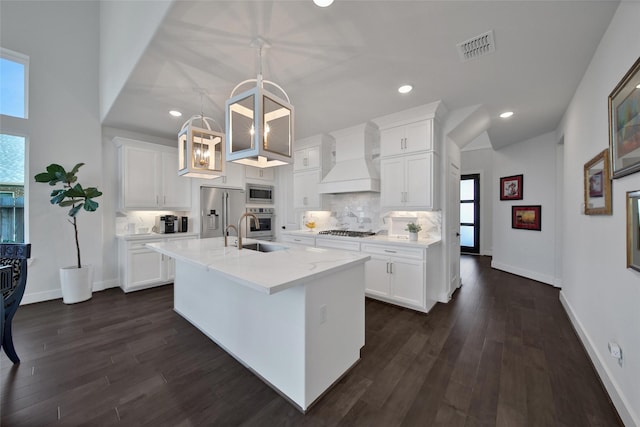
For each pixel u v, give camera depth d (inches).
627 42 61.6
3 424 57.7
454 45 78.7
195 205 177.2
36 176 120.8
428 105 121.5
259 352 75.4
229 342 87.4
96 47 151.3
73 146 142.5
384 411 62.4
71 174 127.8
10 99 128.9
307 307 63.5
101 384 71.4
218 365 80.9
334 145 181.8
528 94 111.9
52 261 137.2
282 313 68.3
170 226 167.9
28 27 131.6
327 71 92.7
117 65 113.7
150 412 61.8
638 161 55.2
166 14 64.9
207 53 81.8
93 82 149.2
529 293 148.7
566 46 79.5
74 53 143.8
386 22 68.8
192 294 108.6
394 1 61.8
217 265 70.4
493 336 98.3
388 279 129.5
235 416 60.9
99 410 62.1
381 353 87.2
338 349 73.9
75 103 143.3
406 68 91.1
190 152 83.4
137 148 156.6
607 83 73.5
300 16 66.2
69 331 102.0
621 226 65.9
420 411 62.3
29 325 107.1
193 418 60.1
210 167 87.3
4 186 128.7
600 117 79.9
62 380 72.8
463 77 97.3
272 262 74.3
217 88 104.9
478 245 274.5
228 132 70.2
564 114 131.7
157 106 123.4
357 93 110.0
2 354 85.5
